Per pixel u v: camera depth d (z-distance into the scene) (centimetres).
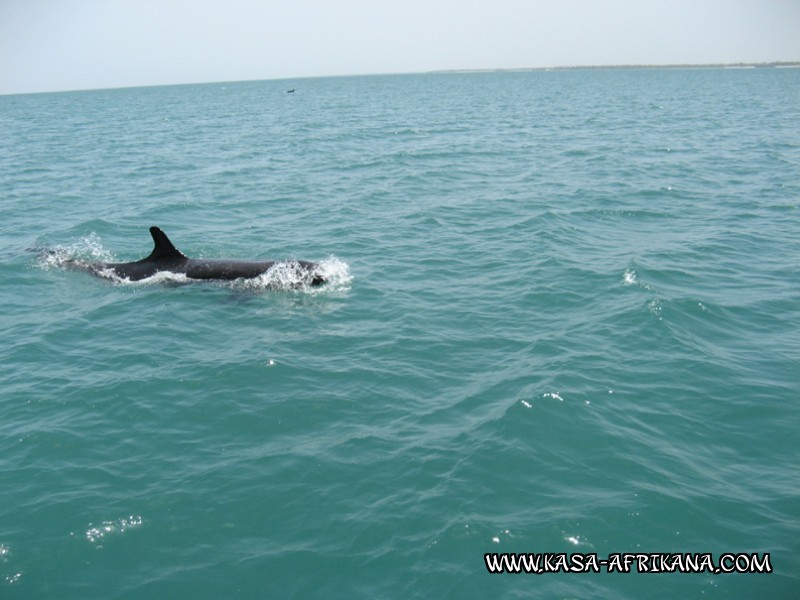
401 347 1114
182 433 878
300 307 1310
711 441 838
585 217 1973
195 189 2552
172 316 1285
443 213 2064
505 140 4003
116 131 5597
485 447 822
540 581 627
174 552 672
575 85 15725
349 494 746
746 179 2564
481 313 1254
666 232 1809
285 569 646
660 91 11331
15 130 6028
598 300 1288
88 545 681
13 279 1512
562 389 942
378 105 8650
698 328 1162
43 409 944
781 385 966
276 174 2883
